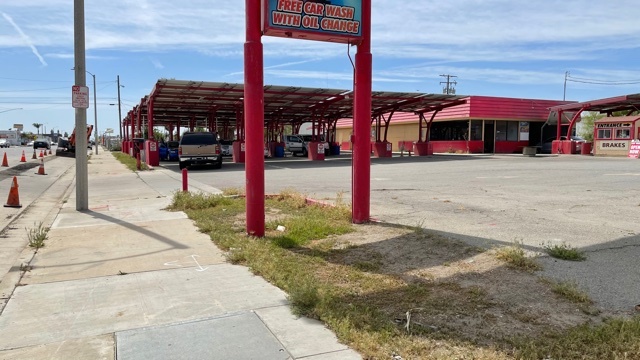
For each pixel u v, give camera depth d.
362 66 7.94
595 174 17.20
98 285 5.16
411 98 32.16
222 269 5.72
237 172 21.50
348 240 6.88
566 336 3.61
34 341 3.77
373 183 15.06
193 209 10.12
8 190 15.52
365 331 3.77
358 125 8.02
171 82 24.19
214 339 3.77
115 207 10.91
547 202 10.26
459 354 3.40
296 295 4.44
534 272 5.11
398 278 5.12
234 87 25.58
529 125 43.53
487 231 7.23
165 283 5.20
